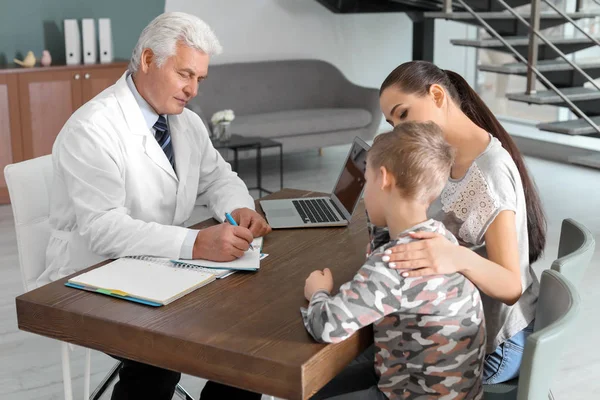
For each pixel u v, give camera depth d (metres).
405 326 1.65
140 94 2.42
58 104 5.83
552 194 6.00
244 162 7.21
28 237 2.46
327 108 7.48
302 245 2.28
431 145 1.65
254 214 2.40
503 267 1.79
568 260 1.87
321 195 2.82
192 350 1.65
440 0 6.95
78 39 6.09
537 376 1.54
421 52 7.46
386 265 1.61
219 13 7.31
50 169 2.52
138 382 2.18
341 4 7.31
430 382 1.67
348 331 1.59
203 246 2.10
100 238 2.18
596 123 5.55
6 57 6.21
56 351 3.37
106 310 1.81
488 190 1.89
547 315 1.79
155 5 6.90
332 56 8.01
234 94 7.20
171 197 2.48
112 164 2.29
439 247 1.65
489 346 2.01
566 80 6.05
